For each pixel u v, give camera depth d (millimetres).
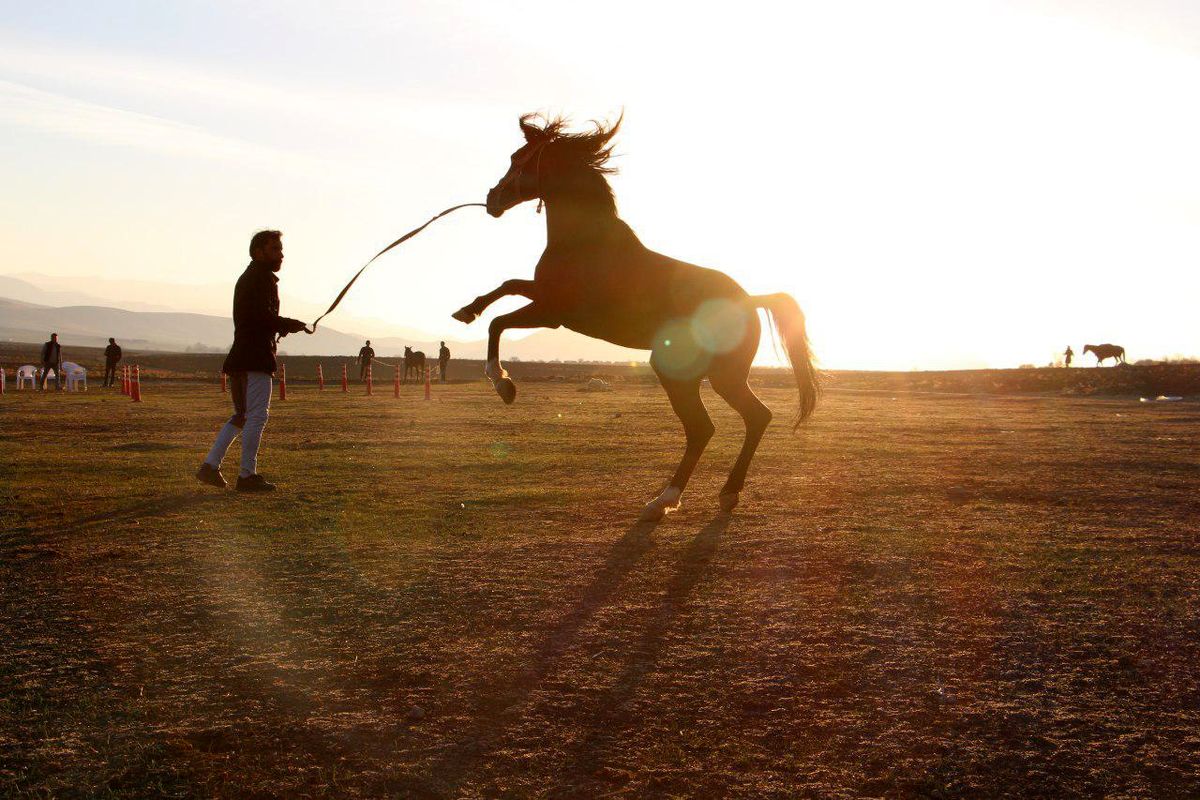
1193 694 4520
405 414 24312
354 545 7574
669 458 13984
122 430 18547
